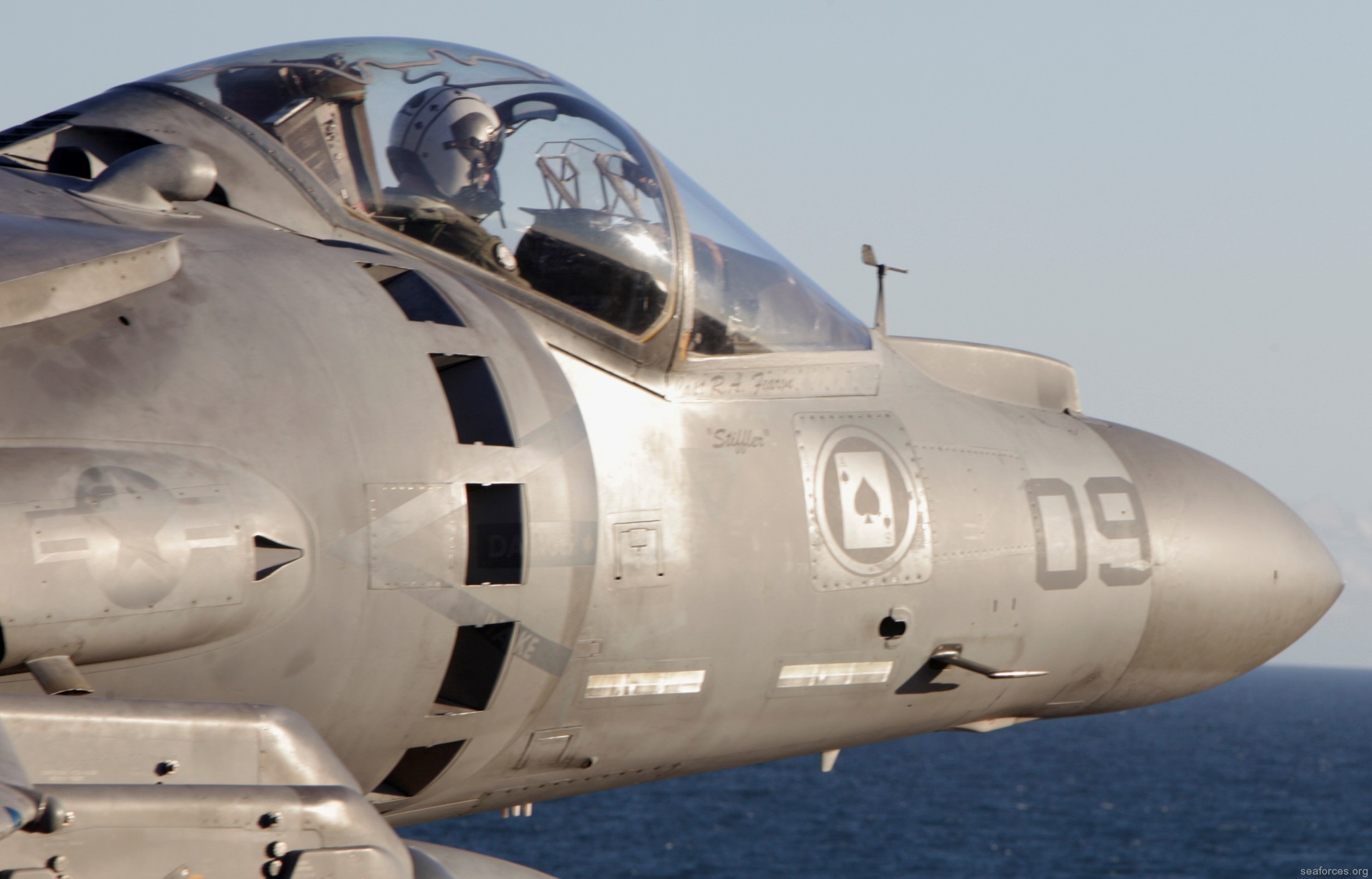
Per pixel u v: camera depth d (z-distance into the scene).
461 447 16.92
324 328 16.48
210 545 14.18
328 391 15.99
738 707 21.95
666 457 20.69
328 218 19.52
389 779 19.91
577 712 20.55
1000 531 23.75
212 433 14.84
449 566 16.72
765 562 21.22
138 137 19.58
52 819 11.34
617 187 21.80
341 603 15.90
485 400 17.77
